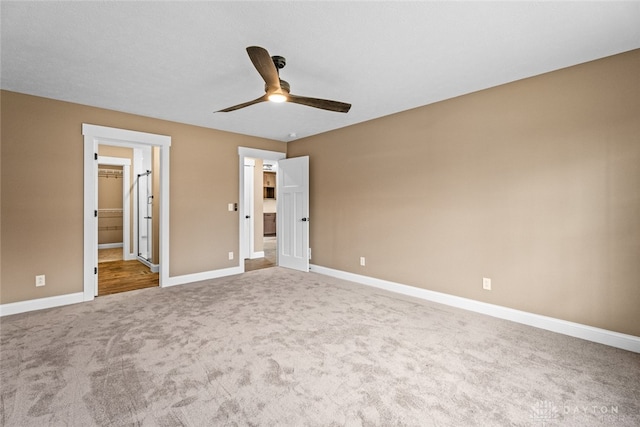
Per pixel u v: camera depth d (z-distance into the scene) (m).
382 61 2.49
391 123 3.89
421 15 1.89
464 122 3.22
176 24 1.97
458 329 2.69
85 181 3.49
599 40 2.17
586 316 2.52
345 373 1.99
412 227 3.70
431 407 1.67
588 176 2.50
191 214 4.39
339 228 4.61
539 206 2.75
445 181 3.38
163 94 3.20
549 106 2.68
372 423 1.55
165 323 2.82
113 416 1.59
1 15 1.87
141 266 5.55
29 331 2.63
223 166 4.72
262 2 1.76
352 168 4.39
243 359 2.17
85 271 3.48
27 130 3.16
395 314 3.05
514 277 2.90
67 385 1.85
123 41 2.18
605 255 2.44
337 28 2.02
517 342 2.44
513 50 2.31
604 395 1.77
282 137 5.21
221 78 2.81
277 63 2.43
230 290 3.91
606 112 2.42
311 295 3.70
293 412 1.63
